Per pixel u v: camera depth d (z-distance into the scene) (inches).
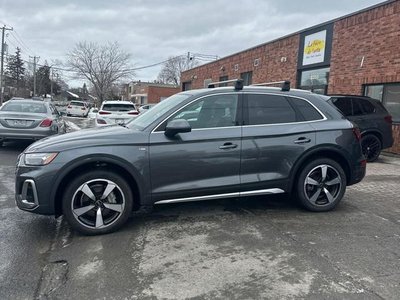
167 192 182.5
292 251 157.2
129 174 180.2
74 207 171.8
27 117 401.4
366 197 245.9
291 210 212.8
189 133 184.7
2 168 324.8
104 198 176.1
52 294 125.2
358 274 138.2
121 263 146.5
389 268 143.3
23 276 137.1
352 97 397.1
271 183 197.8
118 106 522.3
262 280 133.5
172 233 176.7
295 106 206.7
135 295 124.2
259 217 200.2
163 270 140.8
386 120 404.5
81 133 186.5
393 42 457.4
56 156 169.2
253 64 826.2
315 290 127.0
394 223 194.7
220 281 132.9
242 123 194.7
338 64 555.5
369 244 165.9
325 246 162.9
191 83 1300.4
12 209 214.1
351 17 527.5
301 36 650.2
